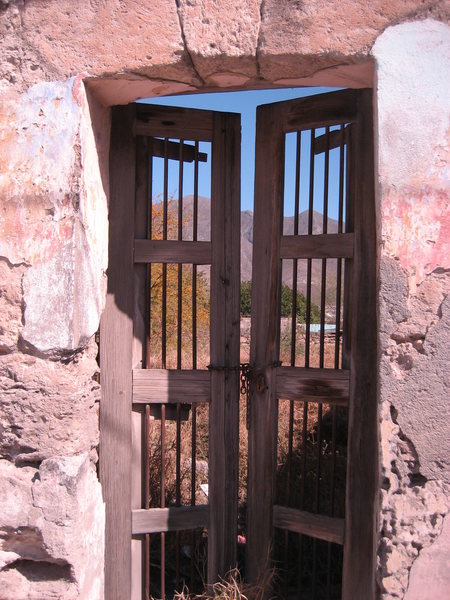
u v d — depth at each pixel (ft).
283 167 9.77
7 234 7.93
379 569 7.49
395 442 7.45
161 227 31.04
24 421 7.86
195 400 9.78
